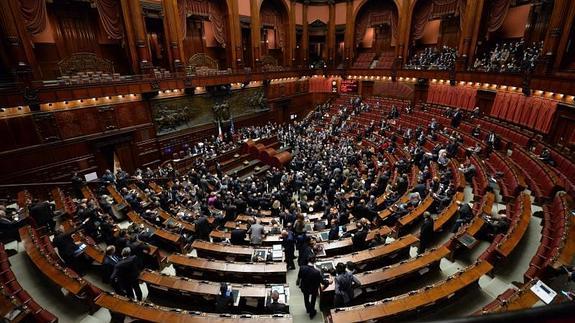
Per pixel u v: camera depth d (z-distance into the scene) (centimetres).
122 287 707
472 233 793
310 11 3119
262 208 1248
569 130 1451
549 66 1612
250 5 2533
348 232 926
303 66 3219
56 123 1546
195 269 795
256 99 2711
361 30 3052
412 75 2564
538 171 1160
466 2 2192
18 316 595
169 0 1948
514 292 590
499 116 1880
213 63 2423
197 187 1381
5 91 1341
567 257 630
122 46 1853
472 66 2155
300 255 741
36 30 1455
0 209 1093
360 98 2933
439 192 1084
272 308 636
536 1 1833
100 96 1644
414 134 1964
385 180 1288
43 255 779
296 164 1766
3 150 1401
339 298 616
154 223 1080
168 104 2022
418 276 761
